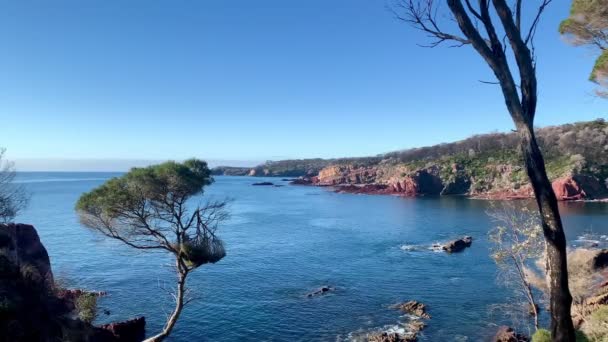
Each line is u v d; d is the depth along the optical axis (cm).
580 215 8806
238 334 2928
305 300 3606
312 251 5672
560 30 1675
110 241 5891
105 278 4259
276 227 7988
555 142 15225
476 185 15362
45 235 6738
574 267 2602
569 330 775
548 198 779
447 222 8600
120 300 3609
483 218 9131
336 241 6456
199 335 2920
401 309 3344
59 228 7506
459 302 3478
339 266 4803
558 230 779
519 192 13025
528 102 788
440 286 3956
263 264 4916
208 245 2067
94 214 1959
